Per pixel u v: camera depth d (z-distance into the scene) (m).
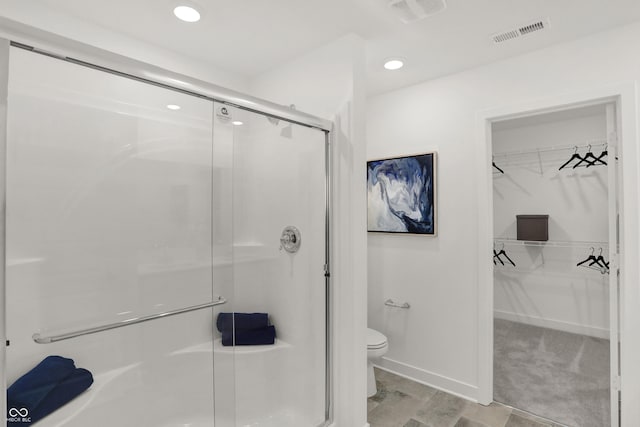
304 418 2.13
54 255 1.34
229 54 2.29
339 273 2.05
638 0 1.69
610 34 1.96
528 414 2.31
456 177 2.56
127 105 1.54
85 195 1.44
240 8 1.78
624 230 1.91
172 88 1.58
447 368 2.62
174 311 1.77
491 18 1.86
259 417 2.11
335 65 2.09
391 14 1.83
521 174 4.23
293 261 2.16
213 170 1.89
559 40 2.09
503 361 3.15
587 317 3.81
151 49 2.14
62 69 1.27
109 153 1.52
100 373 1.51
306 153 2.06
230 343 1.99
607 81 1.96
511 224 4.32
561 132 3.93
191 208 1.83
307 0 1.71
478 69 2.45
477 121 2.44
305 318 2.13
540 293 4.12
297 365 2.15
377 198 3.00
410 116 2.81
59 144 1.33
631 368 1.89
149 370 1.69
